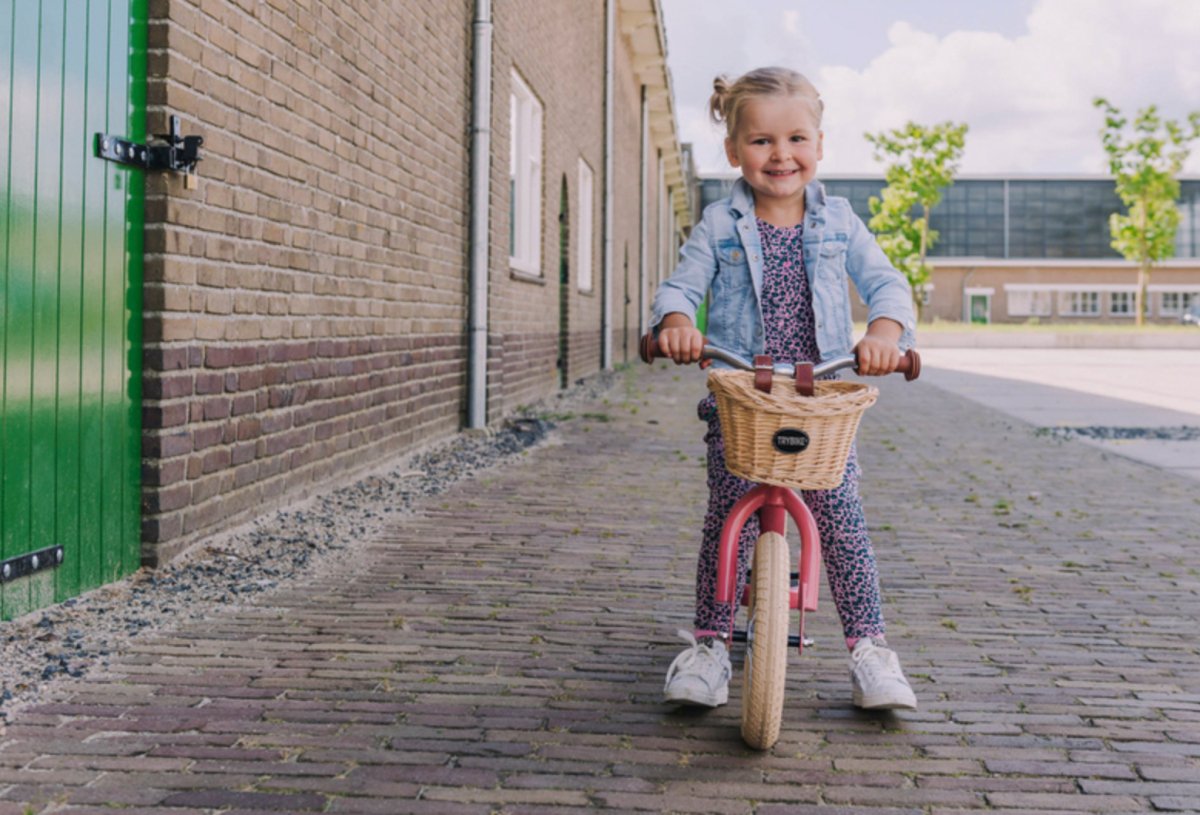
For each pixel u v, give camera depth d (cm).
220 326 452
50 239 347
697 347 256
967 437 1007
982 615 399
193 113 418
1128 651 356
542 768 254
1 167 321
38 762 250
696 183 4903
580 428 998
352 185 610
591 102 1644
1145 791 246
